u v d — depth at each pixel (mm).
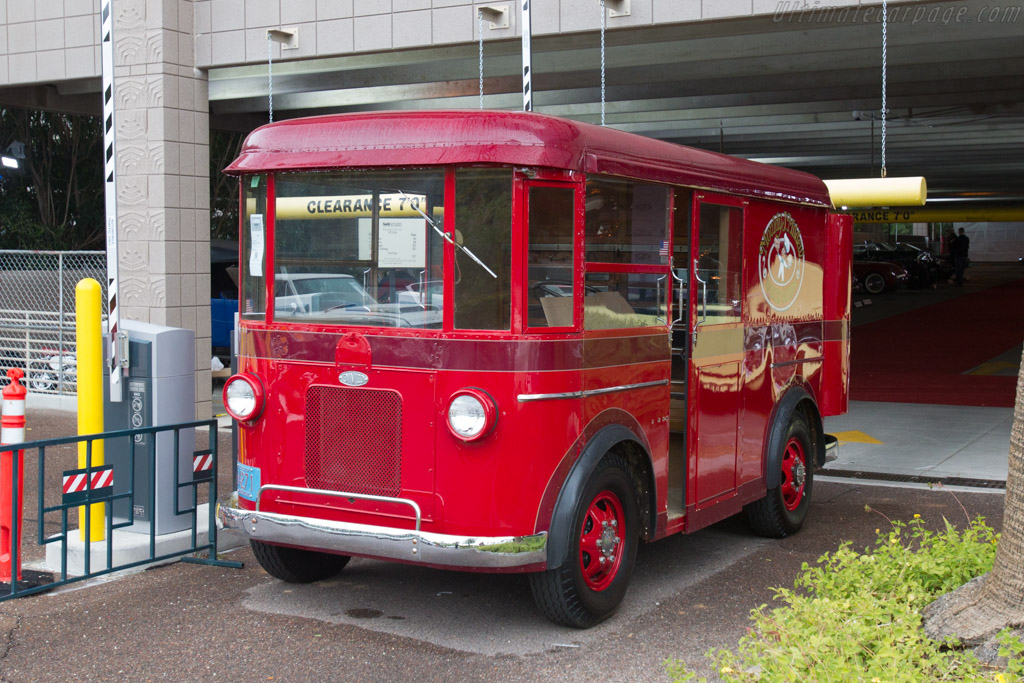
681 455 6605
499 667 4863
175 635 5293
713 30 10641
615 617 5602
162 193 12312
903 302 31797
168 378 6605
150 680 4711
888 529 7617
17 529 5840
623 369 5539
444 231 5051
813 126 19359
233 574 6398
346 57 12508
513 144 4938
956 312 28266
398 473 5141
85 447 6352
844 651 3537
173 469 6688
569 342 5109
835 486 9133
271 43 12141
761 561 6789
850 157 24750
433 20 11375
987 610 3836
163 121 12266
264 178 5566
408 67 13266
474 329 5000
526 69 10039
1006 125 18969
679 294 6113
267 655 5020
